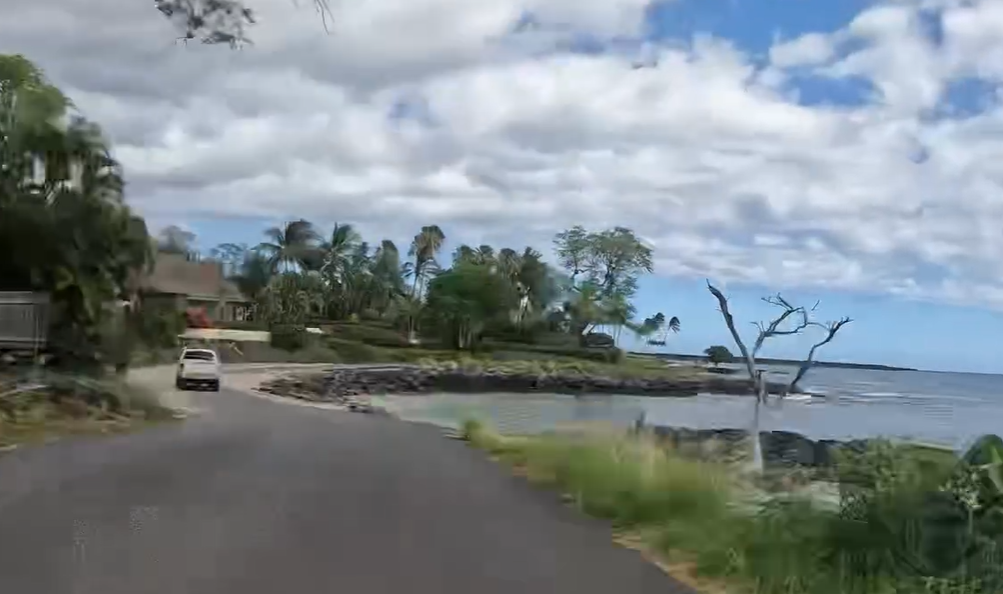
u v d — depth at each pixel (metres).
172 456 16.55
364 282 107.44
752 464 17.83
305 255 100.38
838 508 10.03
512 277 107.94
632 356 113.62
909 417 47.03
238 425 24.84
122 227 28.00
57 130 27.77
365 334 99.81
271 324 88.88
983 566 8.44
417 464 17.12
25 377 22.56
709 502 11.88
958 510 8.76
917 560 8.62
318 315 104.62
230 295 91.88
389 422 30.02
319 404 42.66
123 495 11.91
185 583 7.61
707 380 91.31
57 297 25.92
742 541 9.62
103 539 9.16
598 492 12.77
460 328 101.56
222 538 9.39
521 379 81.19
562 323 110.00
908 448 10.55
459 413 48.75
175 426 23.47
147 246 29.30
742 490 13.50
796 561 8.97
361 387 67.06
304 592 7.51
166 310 65.06
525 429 33.88
